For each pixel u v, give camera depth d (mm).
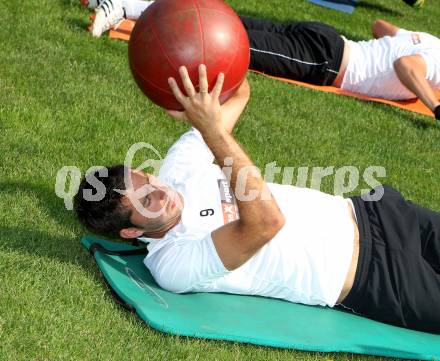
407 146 7801
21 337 4117
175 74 3982
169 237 4762
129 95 7352
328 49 8523
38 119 6504
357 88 8773
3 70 7199
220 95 4113
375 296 4707
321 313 4801
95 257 4914
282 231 4707
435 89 8812
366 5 13141
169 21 4020
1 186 5523
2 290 4418
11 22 8219
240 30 4133
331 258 4723
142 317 4359
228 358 4262
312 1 12117
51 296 4480
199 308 4594
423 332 4797
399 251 4723
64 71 7469
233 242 4355
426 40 8742
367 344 4465
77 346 4145
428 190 7004
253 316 4617
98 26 8305
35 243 5000
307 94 8391
